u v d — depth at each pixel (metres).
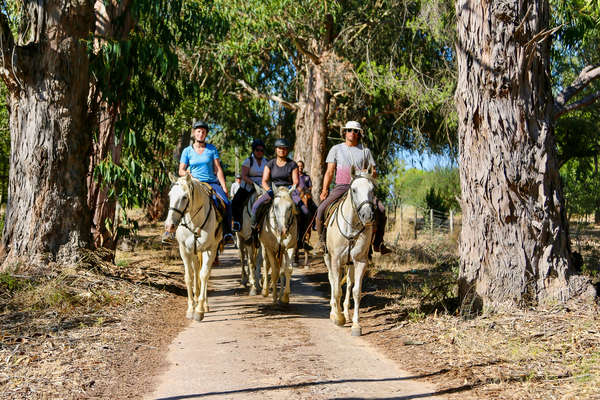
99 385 4.96
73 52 8.99
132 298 8.52
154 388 5.01
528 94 6.99
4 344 5.84
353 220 6.93
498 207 6.91
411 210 34.50
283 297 9.04
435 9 14.16
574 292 6.71
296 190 8.92
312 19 17.88
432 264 13.11
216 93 24.03
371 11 19.23
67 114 8.99
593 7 10.16
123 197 10.71
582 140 16.77
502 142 6.92
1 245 8.98
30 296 7.49
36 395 4.61
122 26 9.89
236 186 15.29
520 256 6.86
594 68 7.74
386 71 17.95
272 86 25.42
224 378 5.30
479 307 7.00
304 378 5.28
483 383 4.88
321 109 20.75
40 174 8.84
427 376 5.28
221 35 11.81
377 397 4.72
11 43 8.56
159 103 11.13
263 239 8.84
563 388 4.52
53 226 8.88
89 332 6.57
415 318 7.41
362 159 7.62
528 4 7.02
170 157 19.19
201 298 8.02
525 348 5.57
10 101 9.49
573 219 23.34
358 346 6.55
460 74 7.34
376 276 11.52
